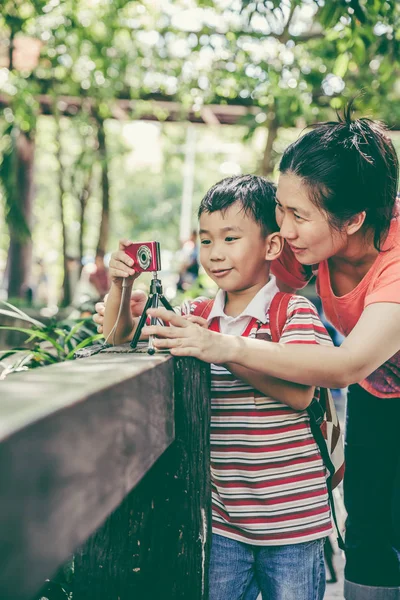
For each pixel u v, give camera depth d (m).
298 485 1.77
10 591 0.75
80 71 7.38
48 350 3.36
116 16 6.59
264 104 6.66
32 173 8.98
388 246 1.91
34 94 6.88
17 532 0.76
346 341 1.70
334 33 4.74
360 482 2.29
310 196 1.76
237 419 1.80
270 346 1.59
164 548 1.61
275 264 2.19
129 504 1.63
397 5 4.41
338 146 1.78
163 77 7.15
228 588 1.83
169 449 1.58
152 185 27.97
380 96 6.06
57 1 6.21
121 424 1.11
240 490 1.79
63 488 0.87
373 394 2.23
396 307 1.76
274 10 4.14
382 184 1.83
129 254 1.73
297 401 1.71
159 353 1.54
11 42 6.06
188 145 17.77
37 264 13.66
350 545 2.29
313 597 1.78
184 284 7.97
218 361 1.55
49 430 0.83
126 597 1.65
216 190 1.86
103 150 8.92
